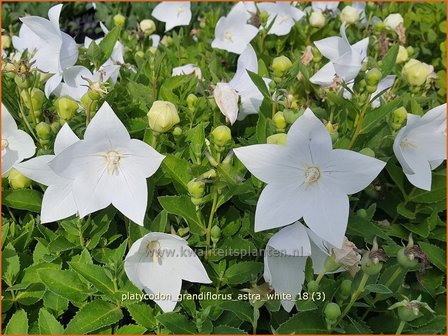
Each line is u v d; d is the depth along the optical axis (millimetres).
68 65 242
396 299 209
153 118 201
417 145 233
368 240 219
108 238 220
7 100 256
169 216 222
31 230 222
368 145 240
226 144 196
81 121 240
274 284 189
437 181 249
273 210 183
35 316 208
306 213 184
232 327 190
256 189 218
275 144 183
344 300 200
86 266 195
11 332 189
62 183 201
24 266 216
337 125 238
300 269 193
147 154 184
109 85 237
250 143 241
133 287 196
